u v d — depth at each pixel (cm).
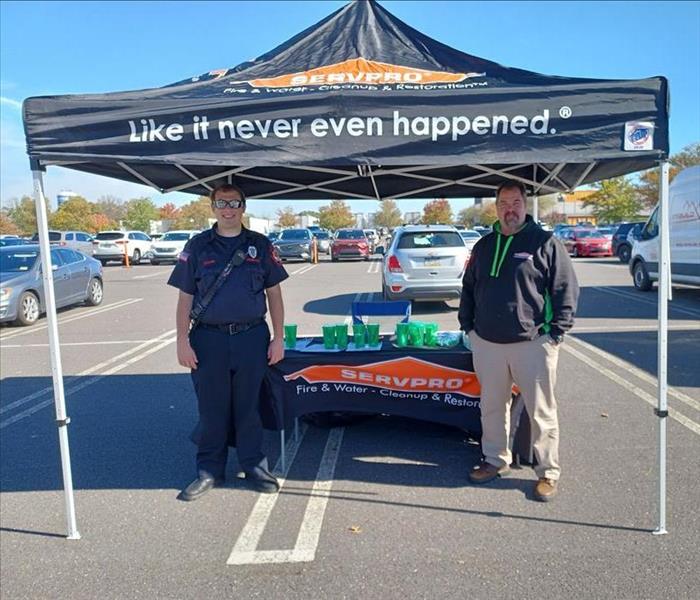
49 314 321
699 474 386
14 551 318
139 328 1040
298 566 296
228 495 376
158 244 2997
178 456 448
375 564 296
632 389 583
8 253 1159
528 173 466
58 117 293
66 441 328
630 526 323
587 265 2209
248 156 293
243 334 366
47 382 675
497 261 345
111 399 601
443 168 447
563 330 338
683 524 323
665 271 313
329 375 418
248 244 364
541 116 292
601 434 462
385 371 417
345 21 376
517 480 385
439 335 468
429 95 291
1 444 481
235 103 292
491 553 302
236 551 312
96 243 2944
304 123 293
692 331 873
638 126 292
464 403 421
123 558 308
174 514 354
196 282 360
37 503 375
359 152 293
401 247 1054
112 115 293
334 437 468
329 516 346
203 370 368
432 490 375
